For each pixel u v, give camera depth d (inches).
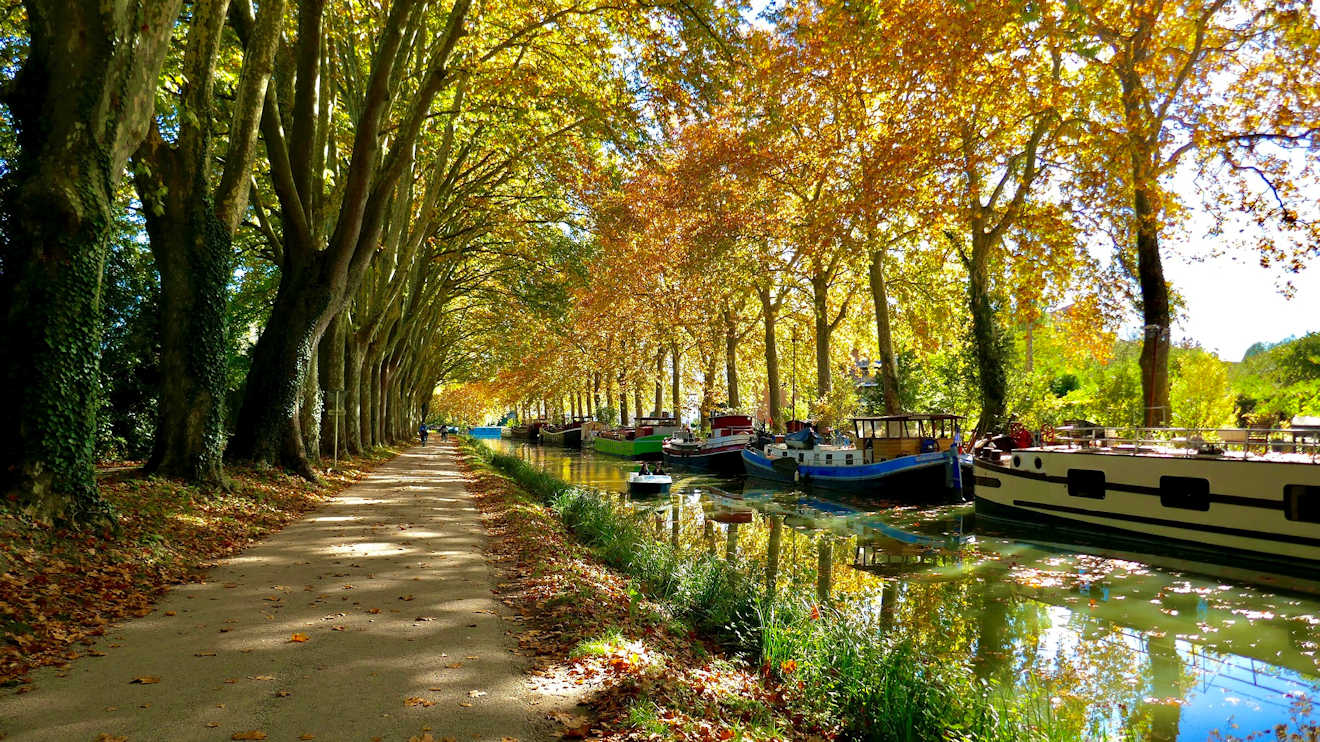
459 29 669.9
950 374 1409.9
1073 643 365.4
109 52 346.6
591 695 208.5
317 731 179.8
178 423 525.0
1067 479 727.1
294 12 698.2
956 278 1349.7
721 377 2176.4
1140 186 776.3
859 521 818.2
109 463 778.8
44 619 252.8
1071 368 1539.1
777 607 323.9
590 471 1576.0
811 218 1127.6
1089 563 571.8
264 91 535.8
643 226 1146.7
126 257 848.3
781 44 1019.9
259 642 249.6
